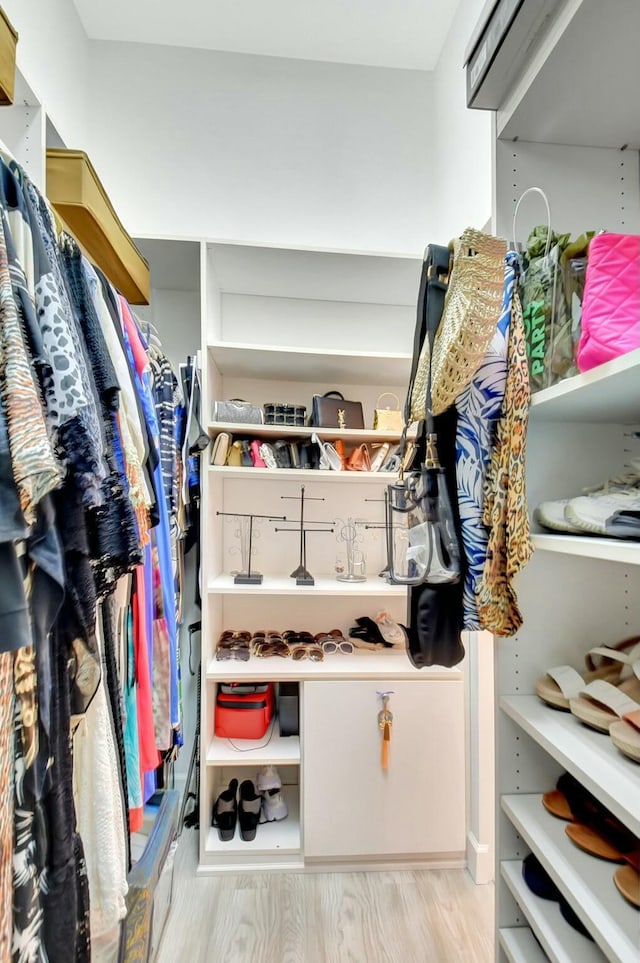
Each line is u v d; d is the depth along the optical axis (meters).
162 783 1.46
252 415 1.61
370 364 1.71
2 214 0.50
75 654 0.59
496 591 0.75
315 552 1.92
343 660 1.62
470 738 1.50
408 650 0.87
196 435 1.46
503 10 0.68
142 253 1.57
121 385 0.79
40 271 0.57
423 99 2.01
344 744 1.47
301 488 1.92
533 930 0.75
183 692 1.79
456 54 1.75
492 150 0.84
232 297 1.88
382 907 1.33
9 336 0.48
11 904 0.48
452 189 1.78
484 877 1.42
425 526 0.80
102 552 0.67
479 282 0.65
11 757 0.49
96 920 0.65
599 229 0.86
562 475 0.86
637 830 0.52
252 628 1.89
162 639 1.05
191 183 1.90
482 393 0.76
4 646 0.45
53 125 1.14
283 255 1.58
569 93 0.73
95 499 0.58
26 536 0.46
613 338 0.60
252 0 1.72
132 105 1.88
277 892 1.38
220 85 1.92
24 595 0.48
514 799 0.85
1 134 0.89
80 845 0.59
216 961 1.16
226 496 1.89
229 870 1.44
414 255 1.60
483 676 1.45
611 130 0.82
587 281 0.64
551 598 0.86
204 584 1.52
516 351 0.74
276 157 1.94
